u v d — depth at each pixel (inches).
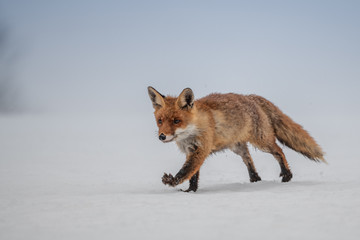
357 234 304.8
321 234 306.5
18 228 342.0
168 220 358.3
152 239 302.0
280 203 429.7
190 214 382.0
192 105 611.2
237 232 315.3
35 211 414.0
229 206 419.5
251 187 621.3
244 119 684.7
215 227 331.0
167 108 614.2
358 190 508.1
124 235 313.6
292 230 317.7
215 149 676.7
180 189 628.4
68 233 323.0
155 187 667.4
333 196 464.1
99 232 323.6
